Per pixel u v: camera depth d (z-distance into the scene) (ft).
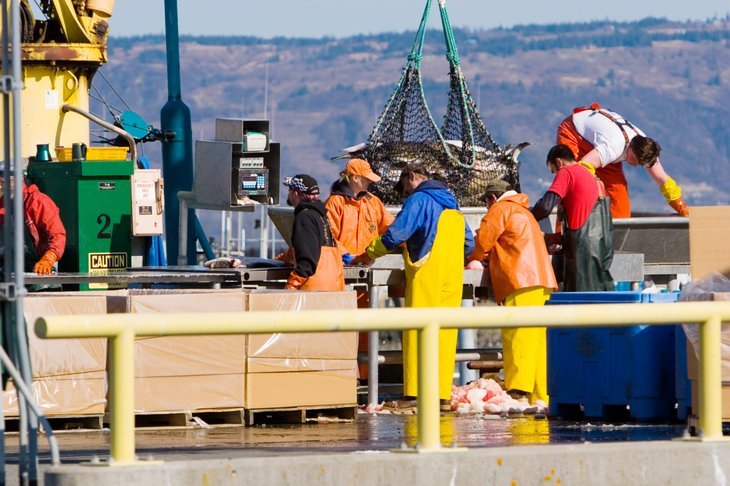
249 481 55.36
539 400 94.94
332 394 83.15
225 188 110.52
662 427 77.15
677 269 118.11
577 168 102.01
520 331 95.61
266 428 80.33
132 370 54.13
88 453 69.10
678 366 76.95
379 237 92.68
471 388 98.27
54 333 52.90
